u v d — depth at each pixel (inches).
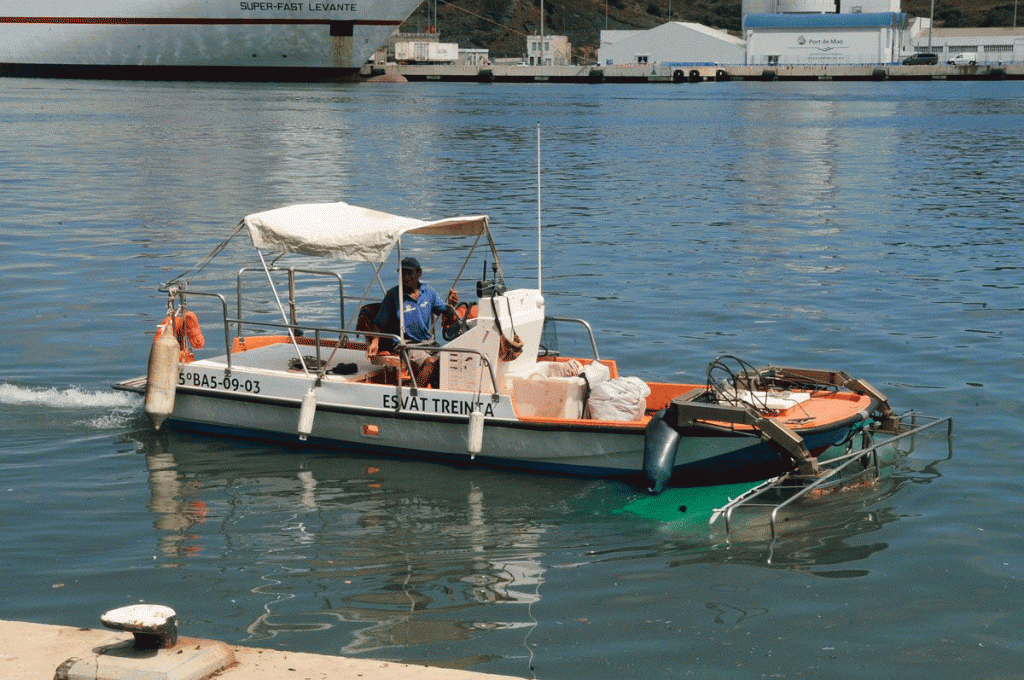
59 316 772.0
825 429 467.2
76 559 391.9
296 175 1769.2
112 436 538.9
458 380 507.8
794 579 377.4
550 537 416.5
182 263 986.1
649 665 318.0
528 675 311.7
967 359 664.4
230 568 385.1
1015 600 360.2
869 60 7618.1
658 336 724.0
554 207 1412.4
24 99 3855.8
